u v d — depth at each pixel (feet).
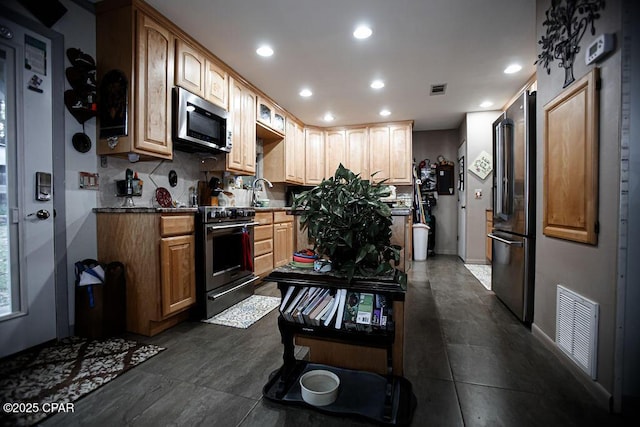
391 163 16.81
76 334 6.89
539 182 7.02
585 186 5.09
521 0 6.89
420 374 5.46
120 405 4.53
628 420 4.25
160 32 7.52
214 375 5.37
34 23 6.22
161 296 6.90
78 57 6.88
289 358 5.12
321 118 16.29
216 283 8.37
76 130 6.99
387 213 4.58
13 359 5.81
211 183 10.91
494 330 7.45
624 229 4.33
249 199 13.75
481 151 15.35
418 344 6.68
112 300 6.92
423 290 10.90
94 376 5.27
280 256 13.05
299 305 4.83
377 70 10.47
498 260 9.85
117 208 7.15
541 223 6.88
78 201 7.05
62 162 6.73
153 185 8.84
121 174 7.97
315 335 4.90
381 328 4.32
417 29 8.02
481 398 4.75
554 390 4.97
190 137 8.34
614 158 4.46
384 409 4.30
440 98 13.25
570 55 5.55
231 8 7.18
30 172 6.21
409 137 16.57
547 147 6.46
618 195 4.38
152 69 7.34
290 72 10.63
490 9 7.19
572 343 5.49
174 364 5.73
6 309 5.94
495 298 9.98
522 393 4.88
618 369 4.39
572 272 5.57
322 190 4.89
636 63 4.25
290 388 4.91
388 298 4.52
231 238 9.19
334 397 4.54
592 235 4.88
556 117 6.06
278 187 16.66
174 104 7.99
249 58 9.62
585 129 5.07
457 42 8.66
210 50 9.12
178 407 4.50
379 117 16.12
